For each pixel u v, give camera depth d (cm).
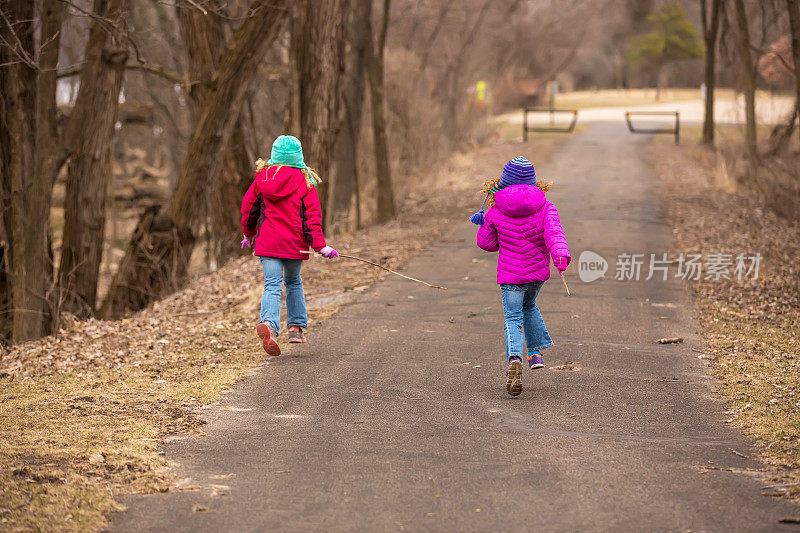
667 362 1927
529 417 1512
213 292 2920
